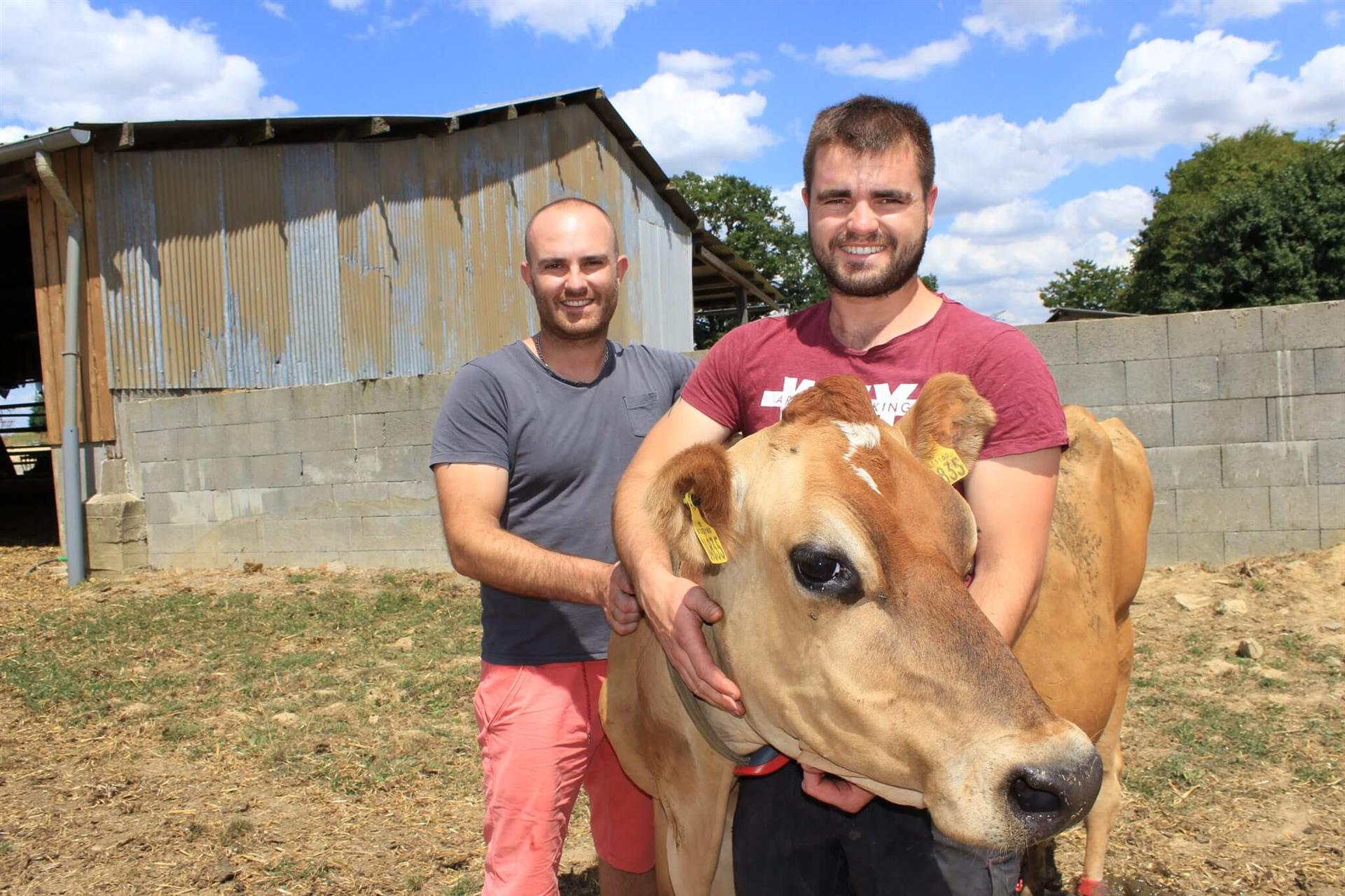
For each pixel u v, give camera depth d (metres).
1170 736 5.29
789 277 51.88
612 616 2.44
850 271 2.29
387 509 11.08
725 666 2.19
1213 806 4.51
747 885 2.64
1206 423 8.59
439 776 5.21
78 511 11.27
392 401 10.96
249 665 7.30
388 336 13.62
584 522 3.09
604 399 3.14
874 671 1.84
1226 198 33.06
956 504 1.98
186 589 10.39
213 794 5.03
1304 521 8.42
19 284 20.92
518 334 14.45
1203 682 6.12
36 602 10.05
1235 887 3.85
